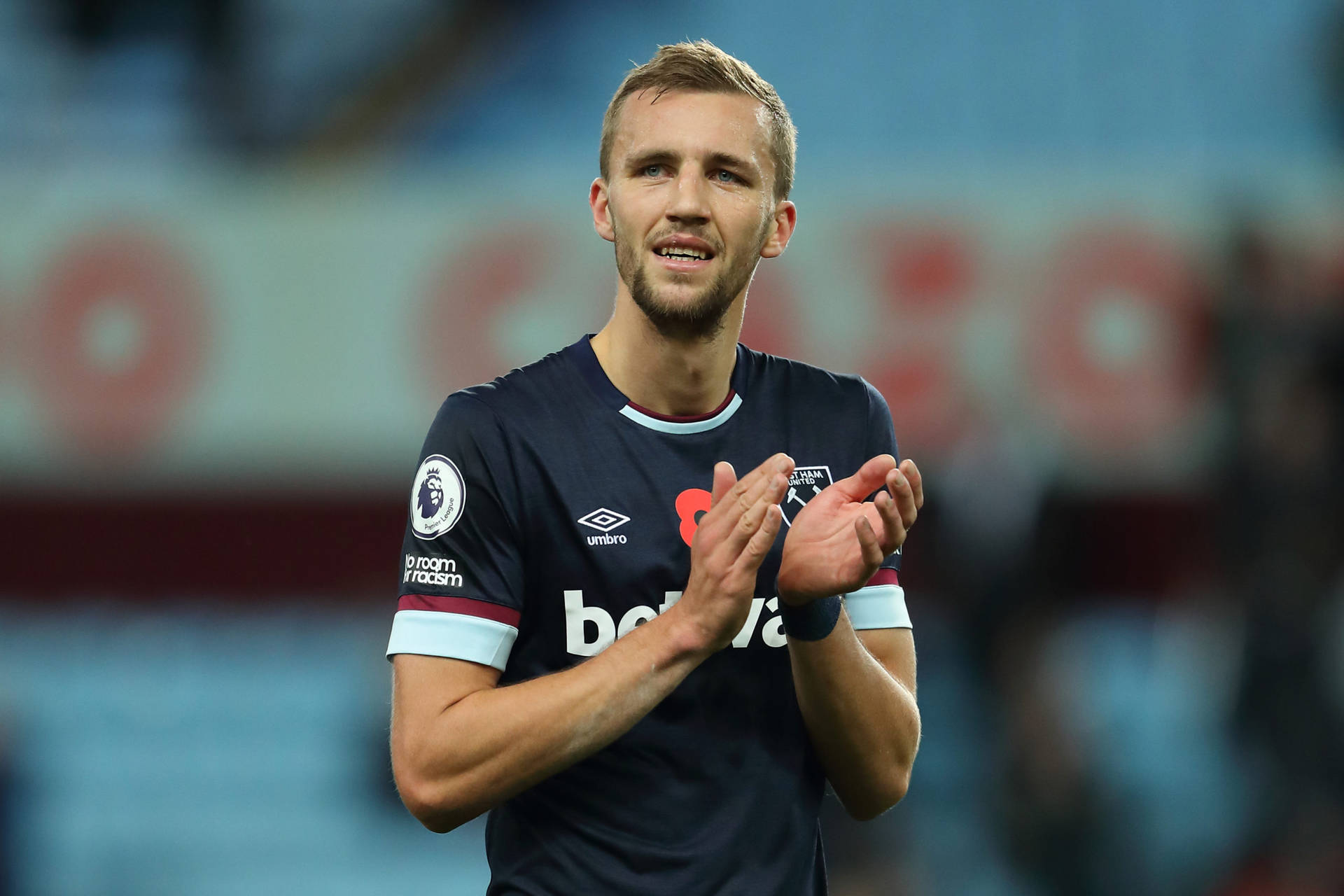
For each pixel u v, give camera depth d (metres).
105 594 29.27
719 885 8.41
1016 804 23.06
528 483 8.59
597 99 36.97
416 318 27.95
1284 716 22.33
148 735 30.11
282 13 36.91
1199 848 23.22
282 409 27.88
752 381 9.23
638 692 7.89
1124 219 27.19
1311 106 36.34
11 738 29.77
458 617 8.40
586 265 27.75
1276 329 24.09
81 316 27.83
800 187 27.64
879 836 21.20
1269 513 23.12
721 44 38.06
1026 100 36.91
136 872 29.11
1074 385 26.86
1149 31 37.41
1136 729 26.89
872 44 37.84
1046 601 23.72
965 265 27.27
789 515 8.91
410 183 29.02
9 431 27.64
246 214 28.14
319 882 29.00
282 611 29.69
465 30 37.19
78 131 35.19
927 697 24.91
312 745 30.14
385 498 28.95
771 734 8.71
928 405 26.95
